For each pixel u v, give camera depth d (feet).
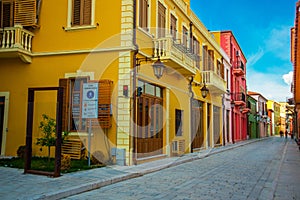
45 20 41.86
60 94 28.27
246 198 22.70
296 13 32.68
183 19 57.72
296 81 58.34
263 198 22.88
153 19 44.93
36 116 40.98
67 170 31.01
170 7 51.67
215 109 81.25
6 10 43.24
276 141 131.75
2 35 40.52
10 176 27.66
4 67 43.14
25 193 21.45
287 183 29.45
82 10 40.47
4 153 41.98
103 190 24.86
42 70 41.39
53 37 41.29
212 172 35.53
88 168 33.12
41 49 41.70
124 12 38.55
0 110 43.32
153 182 28.66
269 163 45.75
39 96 41.24
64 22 41.04
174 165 41.24
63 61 40.55
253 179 31.14
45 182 25.34
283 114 315.37
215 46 79.30
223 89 77.82
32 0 41.88
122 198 22.02
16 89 42.32
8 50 39.73
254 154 61.77
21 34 40.37
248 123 143.74
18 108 42.01
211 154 59.52
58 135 28.02
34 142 40.50
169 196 22.79
